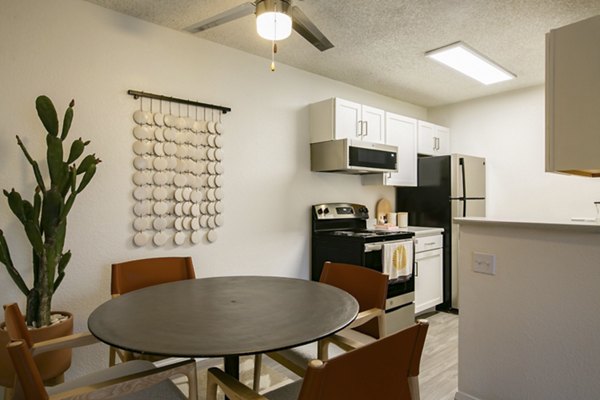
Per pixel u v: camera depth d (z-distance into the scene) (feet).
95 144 7.49
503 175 13.70
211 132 9.07
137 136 7.98
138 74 8.05
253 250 9.91
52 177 6.05
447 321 11.64
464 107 14.69
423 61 10.50
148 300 5.15
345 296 5.36
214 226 9.14
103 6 7.59
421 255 11.81
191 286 6.00
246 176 9.79
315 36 6.64
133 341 3.65
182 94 8.68
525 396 5.90
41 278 6.06
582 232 5.32
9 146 6.59
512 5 7.48
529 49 9.70
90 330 3.98
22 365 3.11
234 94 9.60
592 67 5.12
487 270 6.30
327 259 10.77
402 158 12.79
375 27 8.43
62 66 7.13
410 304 10.99
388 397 3.37
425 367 8.38
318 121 11.06
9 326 4.06
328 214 11.35
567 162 5.33
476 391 6.46
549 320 5.66
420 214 13.56
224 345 3.55
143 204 8.06
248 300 5.15
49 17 7.00
